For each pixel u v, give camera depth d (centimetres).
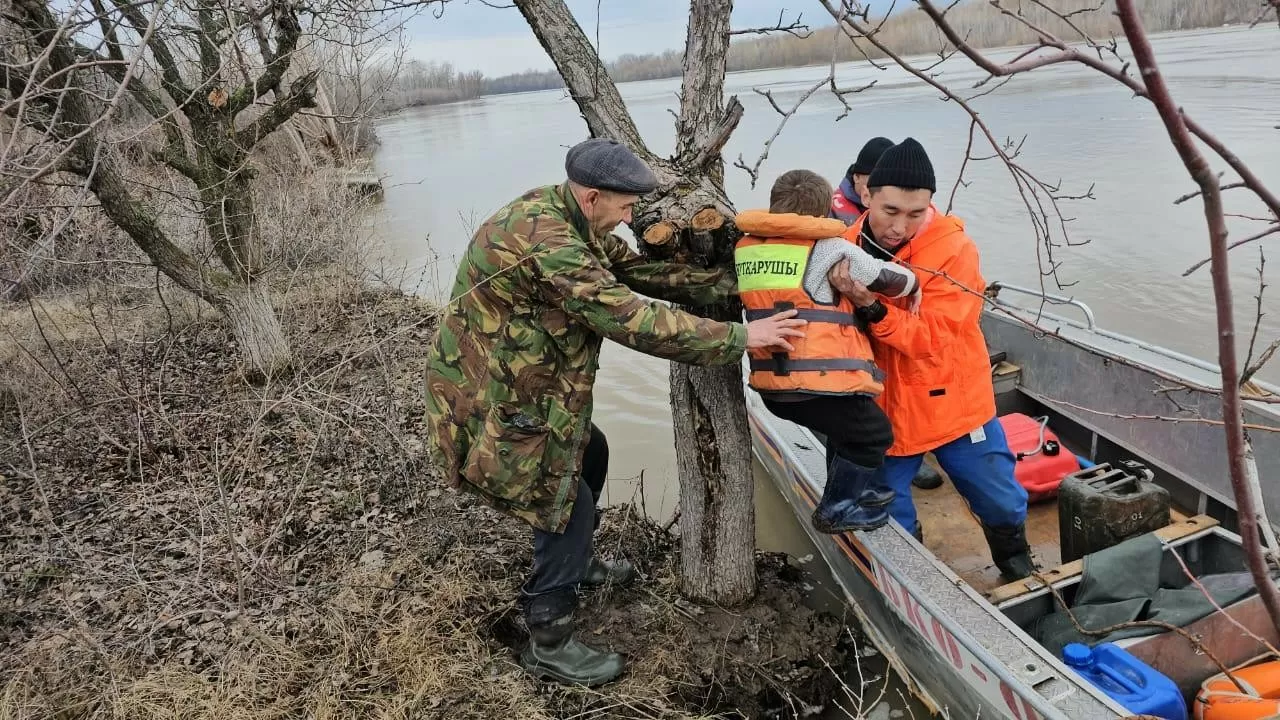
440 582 378
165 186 763
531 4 309
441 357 286
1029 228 960
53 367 654
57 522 470
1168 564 317
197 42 589
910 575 300
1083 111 1702
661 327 259
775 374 278
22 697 328
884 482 325
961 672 279
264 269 643
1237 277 765
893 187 282
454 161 2158
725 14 296
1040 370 461
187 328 783
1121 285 775
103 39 347
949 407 307
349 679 327
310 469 503
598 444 350
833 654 351
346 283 794
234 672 330
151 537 447
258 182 891
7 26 450
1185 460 378
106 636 365
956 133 1578
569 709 317
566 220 270
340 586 387
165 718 311
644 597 376
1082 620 289
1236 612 276
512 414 280
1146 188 1061
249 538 435
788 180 283
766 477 510
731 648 347
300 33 572
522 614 362
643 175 262
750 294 281
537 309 272
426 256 1141
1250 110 1409
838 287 270
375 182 1278
